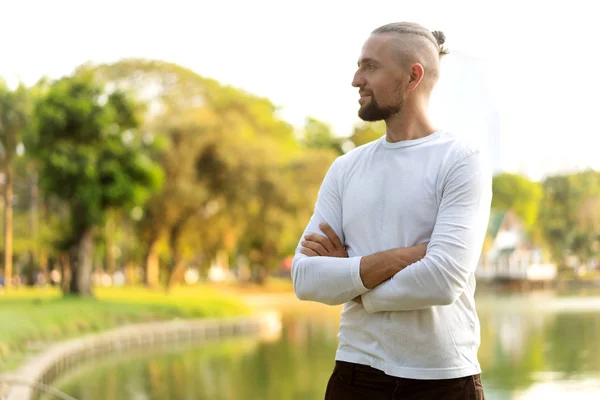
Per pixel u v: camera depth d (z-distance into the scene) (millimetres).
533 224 70812
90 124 33031
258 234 48344
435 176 2582
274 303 55375
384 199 2648
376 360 2600
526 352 21422
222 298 37500
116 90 34438
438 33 2799
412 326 2541
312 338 29156
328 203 2830
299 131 73438
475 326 2639
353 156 2814
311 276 2645
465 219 2510
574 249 67875
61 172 32812
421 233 2586
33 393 13086
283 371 19734
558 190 65062
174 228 48031
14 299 32250
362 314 2639
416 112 2666
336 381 2701
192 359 22703
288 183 45781
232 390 16688
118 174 33562
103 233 52969
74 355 20672
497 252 75938
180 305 33375
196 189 44312
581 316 37688
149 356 23625
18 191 57125
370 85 2670
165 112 46812
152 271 51906
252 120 52719
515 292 73562
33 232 55125
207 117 45656
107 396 15867
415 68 2635
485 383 15594
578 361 19109
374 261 2537
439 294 2465
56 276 72938
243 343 27547
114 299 34406
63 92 33594
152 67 47938
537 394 14180
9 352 17656
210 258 64812
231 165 44906
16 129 48625
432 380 2533
